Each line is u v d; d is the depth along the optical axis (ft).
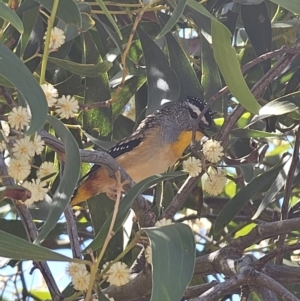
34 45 13.17
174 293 6.94
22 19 11.67
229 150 16.72
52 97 9.09
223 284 9.58
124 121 16.70
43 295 16.67
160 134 15.97
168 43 13.66
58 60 11.62
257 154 14.90
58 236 17.57
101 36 14.56
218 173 11.76
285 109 12.55
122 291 11.96
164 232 7.44
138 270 12.38
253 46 14.56
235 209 13.62
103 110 14.02
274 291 9.45
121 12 13.00
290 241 16.38
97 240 8.50
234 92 9.19
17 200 8.53
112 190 14.44
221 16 15.98
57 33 9.69
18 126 8.32
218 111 13.91
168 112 16.33
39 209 12.64
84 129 14.02
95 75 11.82
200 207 15.40
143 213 11.30
